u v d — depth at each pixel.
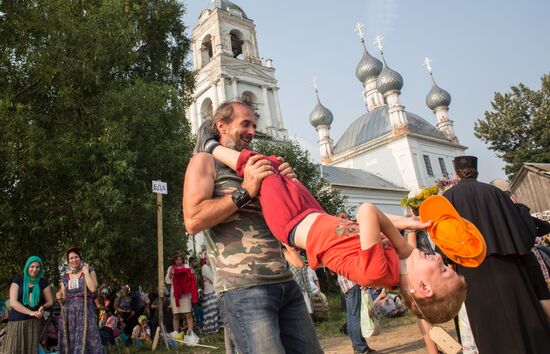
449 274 2.33
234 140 2.84
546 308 3.73
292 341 2.57
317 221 2.46
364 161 52.44
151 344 9.66
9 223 9.88
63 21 11.11
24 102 11.34
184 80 16.42
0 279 11.59
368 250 2.22
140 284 12.71
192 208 2.51
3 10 11.19
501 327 3.52
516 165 38.72
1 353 7.14
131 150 11.14
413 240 5.33
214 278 2.58
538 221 4.45
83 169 10.72
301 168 24.88
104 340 9.49
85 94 11.80
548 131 38.28
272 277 2.49
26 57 11.19
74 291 6.56
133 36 12.52
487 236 3.69
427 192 5.44
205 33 39.72
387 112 54.28
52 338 7.29
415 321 9.91
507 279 3.59
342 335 9.26
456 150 55.62
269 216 2.51
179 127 13.19
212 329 10.45
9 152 9.84
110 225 10.27
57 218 10.60
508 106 41.19
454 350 3.36
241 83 37.56
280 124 38.19
